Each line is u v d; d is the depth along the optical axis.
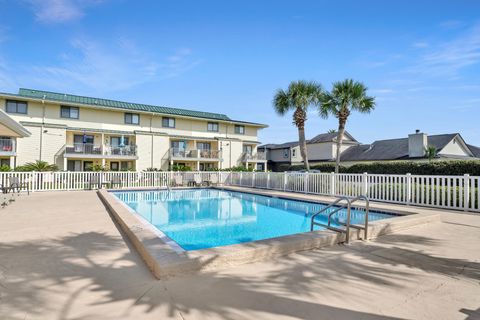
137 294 3.00
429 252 4.59
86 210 8.67
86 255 4.29
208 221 9.52
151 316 2.56
